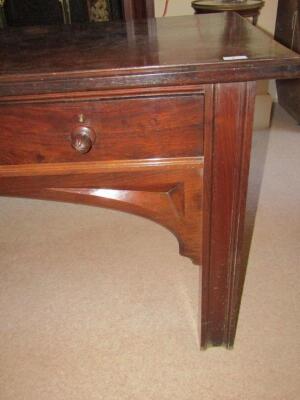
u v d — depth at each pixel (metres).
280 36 1.97
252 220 1.36
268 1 1.98
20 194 0.68
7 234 1.37
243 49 0.57
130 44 0.67
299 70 0.52
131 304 1.06
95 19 1.66
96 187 0.65
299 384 0.83
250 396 0.82
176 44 0.65
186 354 0.91
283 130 1.97
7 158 0.61
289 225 1.33
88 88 0.52
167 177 0.63
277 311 1.00
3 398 0.84
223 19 0.85
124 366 0.89
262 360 0.89
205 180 0.64
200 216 0.70
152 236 1.33
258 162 1.70
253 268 1.15
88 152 0.60
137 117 0.57
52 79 0.52
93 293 1.10
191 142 0.59
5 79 0.52
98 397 0.83
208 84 0.54
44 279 1.16
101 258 1.24
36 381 0.87
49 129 0.58
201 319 0.85
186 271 1.17
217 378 0.86
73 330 0.99
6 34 0.83
